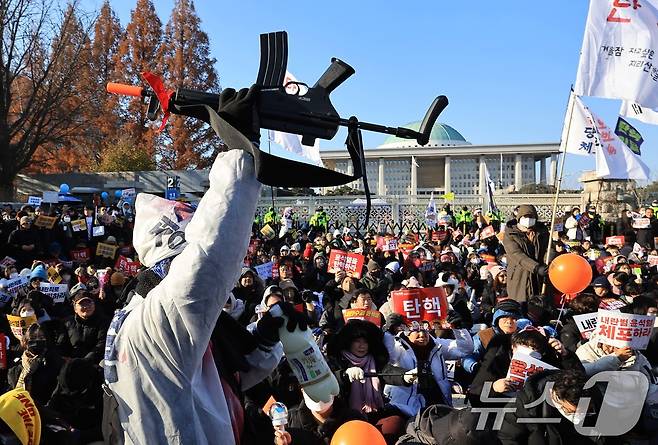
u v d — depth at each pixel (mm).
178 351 1785
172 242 2025
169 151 45938
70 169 46562
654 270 13508
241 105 1799
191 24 47594
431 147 50594
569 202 32188
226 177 1794
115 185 35250
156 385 1799
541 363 4965
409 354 5617
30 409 3428
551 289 8250
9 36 35125
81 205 25828
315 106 1907
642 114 11898
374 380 5234
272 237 18625
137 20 47344
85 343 7418
